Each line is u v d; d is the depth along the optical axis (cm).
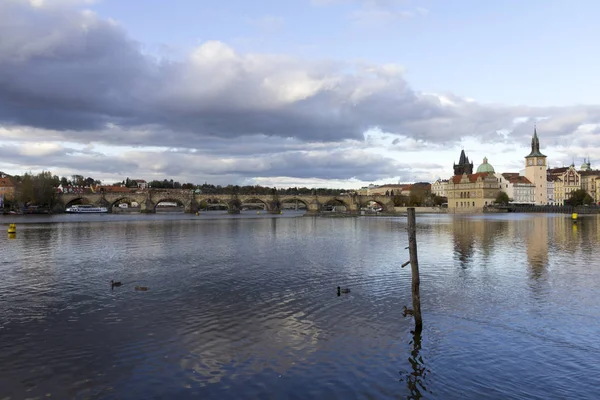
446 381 2044
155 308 3191
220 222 15400
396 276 4362
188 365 2200
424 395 1917
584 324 2805
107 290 3775
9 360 2255
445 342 2508
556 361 2255
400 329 2727
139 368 2167
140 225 13200
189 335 2617
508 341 2519
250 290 3766
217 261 5394
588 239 8069
